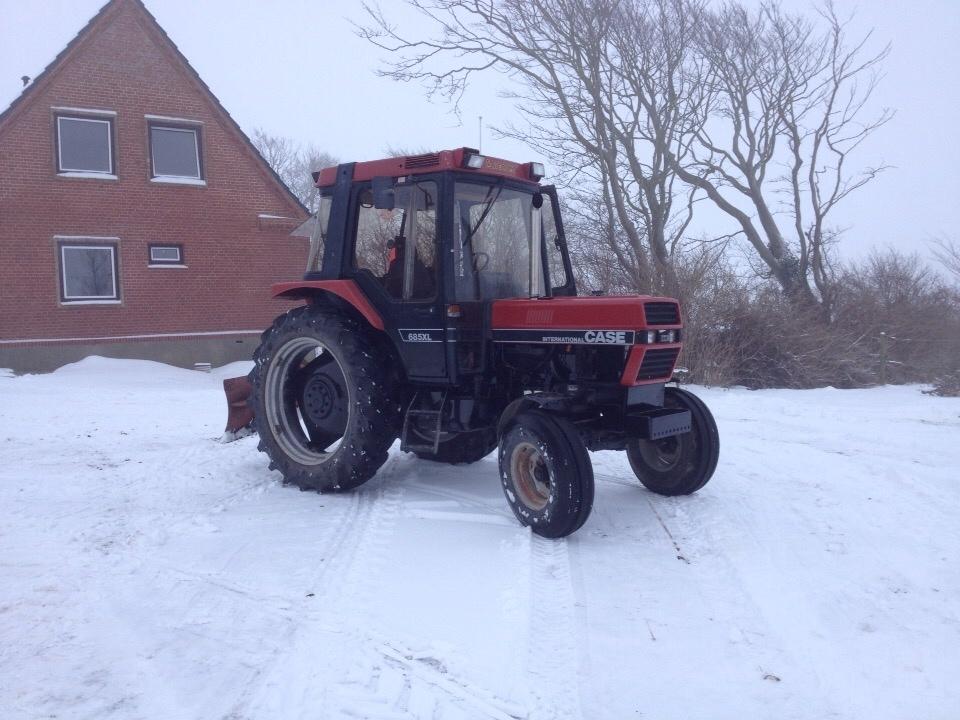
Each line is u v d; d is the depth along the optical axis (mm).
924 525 5520
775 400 11492
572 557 4930
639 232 17422
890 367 15195
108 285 18594
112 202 18422
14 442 8664
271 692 3318
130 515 5848
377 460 6172
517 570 4633
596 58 17078
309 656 3611
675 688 3402
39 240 17766
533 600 4238
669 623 4012
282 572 4652
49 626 3959
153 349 18969
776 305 14633
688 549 5070
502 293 6074
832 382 14414
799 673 3535
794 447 8180
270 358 6703
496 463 7383
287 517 5754
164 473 7105
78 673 3488
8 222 17469
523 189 6273
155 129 18922
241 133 19703
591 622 4016
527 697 3289
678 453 6145
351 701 3246
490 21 17422
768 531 5391
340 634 3830
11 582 4523
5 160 17375
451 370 5723
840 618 4066
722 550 5027
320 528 5473
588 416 5648
